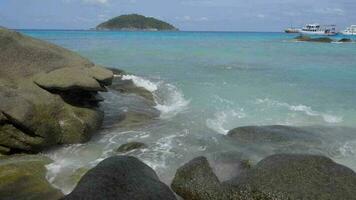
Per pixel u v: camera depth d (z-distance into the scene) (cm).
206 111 1750
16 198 880
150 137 1384
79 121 1331
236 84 2316
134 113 1662
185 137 1384
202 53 4250
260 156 1174
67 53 1622
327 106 1839
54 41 6106
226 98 1977
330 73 2820
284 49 5344
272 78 2552
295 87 2256
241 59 3697
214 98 1973
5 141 1174
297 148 1250
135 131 1453
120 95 1928
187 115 1686
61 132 1294
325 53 4647
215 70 2877
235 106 1833
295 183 828
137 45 5384
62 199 728
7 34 1466
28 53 1462
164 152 1231
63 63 1516
